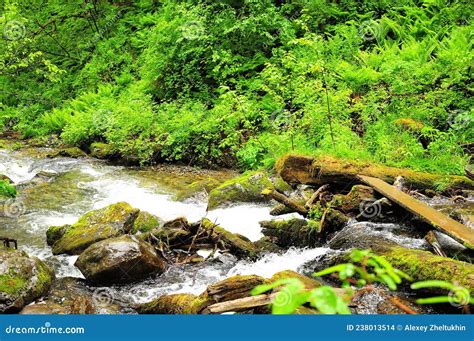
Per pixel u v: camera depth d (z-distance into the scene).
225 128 9.84
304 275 5.44
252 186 7.43
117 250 5.48
